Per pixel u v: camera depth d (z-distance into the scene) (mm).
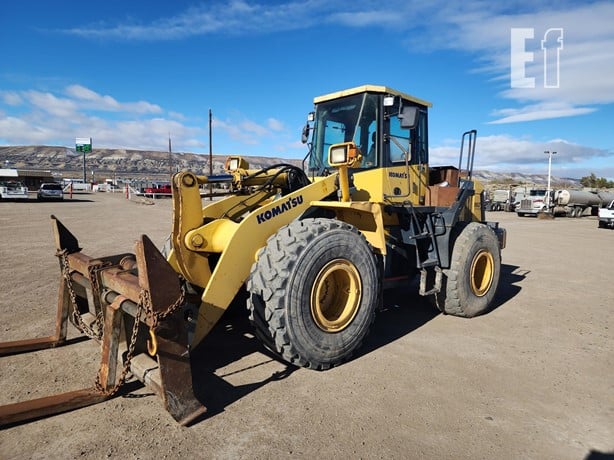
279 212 3834
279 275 3318
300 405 3090
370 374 3627
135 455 2496
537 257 10242
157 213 21578
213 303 3377
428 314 5465
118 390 3229
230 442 2637
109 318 3057
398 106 4957
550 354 4160
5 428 2742
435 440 2707
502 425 2900
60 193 33281
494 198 35875
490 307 5719
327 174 4961
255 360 3855
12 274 7176
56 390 3250
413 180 5230
